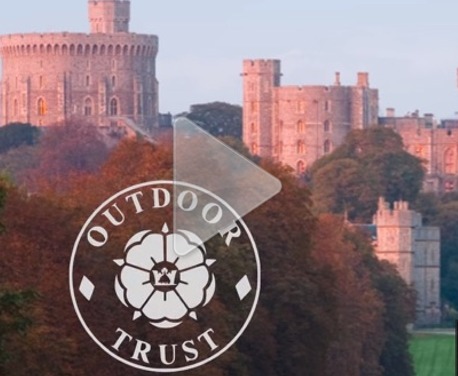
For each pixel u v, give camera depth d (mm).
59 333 176875
